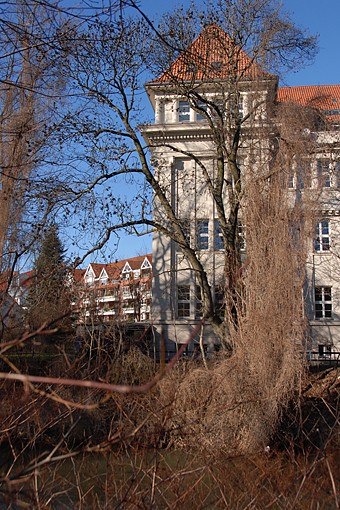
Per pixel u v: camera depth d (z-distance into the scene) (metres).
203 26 20.45
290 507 7.06
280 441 11.42
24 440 7.64
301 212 15.49
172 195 30.97
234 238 19.06
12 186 13.15
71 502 6.93
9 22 7.19
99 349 8.49
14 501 5.16
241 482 7.75
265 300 14.04
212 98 22.48
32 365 9.01
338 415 9.91
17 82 9.73
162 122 34.25
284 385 12.88
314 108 19.50
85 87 19.05
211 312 6.67
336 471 7.66
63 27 7.51
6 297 6.61
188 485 7.35
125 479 7.00
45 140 14.47
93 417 8.55
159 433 7.52
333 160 18.05
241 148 22.27
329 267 31.61
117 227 19.14
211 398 11.52
